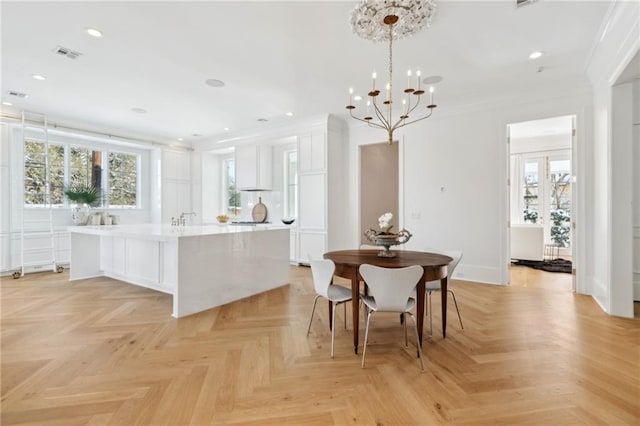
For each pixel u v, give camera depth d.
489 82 4.10
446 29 2.88
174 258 3.59
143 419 1.71
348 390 1.99
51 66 3.63
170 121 5.99
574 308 3.54
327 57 3.42
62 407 1.80
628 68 2.83
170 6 2.54
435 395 1.93
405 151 5.40
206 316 3.35
